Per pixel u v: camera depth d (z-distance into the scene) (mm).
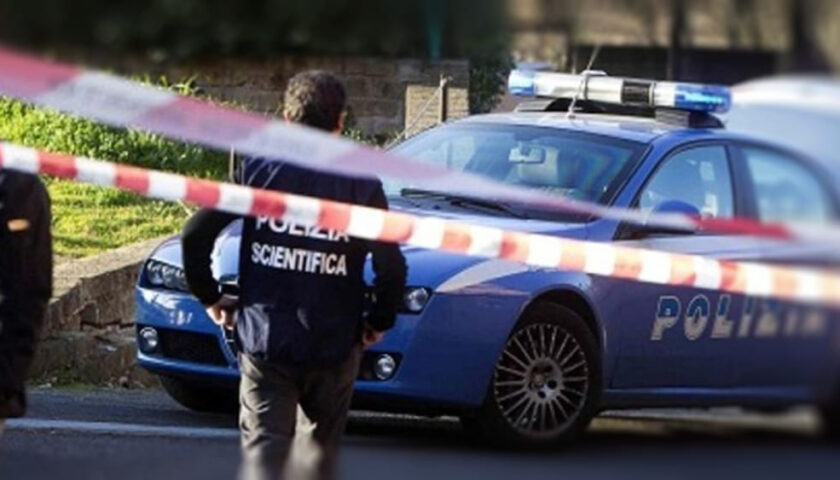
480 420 13328
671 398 12711
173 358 14320
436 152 15172
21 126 22031
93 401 16062
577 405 13633
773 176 5363
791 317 4668
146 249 20359
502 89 17203
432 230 8695
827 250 4484
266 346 8992
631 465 5562
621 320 13484
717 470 4980
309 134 6062
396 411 13516
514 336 13367
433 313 13125
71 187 23656
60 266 19000
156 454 9266
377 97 16922
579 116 15578
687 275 7281
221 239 13664
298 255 9000
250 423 9055
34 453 12031
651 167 14117
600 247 8781
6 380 8609
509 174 14656
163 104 5469
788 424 4676
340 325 9023
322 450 8539
